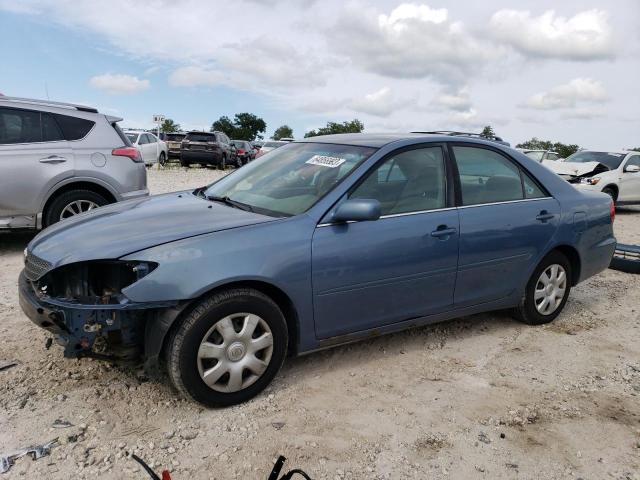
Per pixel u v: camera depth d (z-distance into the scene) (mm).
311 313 3367
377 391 3457
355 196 3561
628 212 14336
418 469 2711
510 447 2930
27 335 3996
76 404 3104
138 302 2842
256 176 4188
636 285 6203
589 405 3408
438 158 4051
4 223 6227
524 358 4066
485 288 4215
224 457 2719
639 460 2871
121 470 2584
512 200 4371
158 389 3318
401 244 3641
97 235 3205
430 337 4371
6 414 2973
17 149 6211
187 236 3086
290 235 3264
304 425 3033
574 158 14477
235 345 3105
